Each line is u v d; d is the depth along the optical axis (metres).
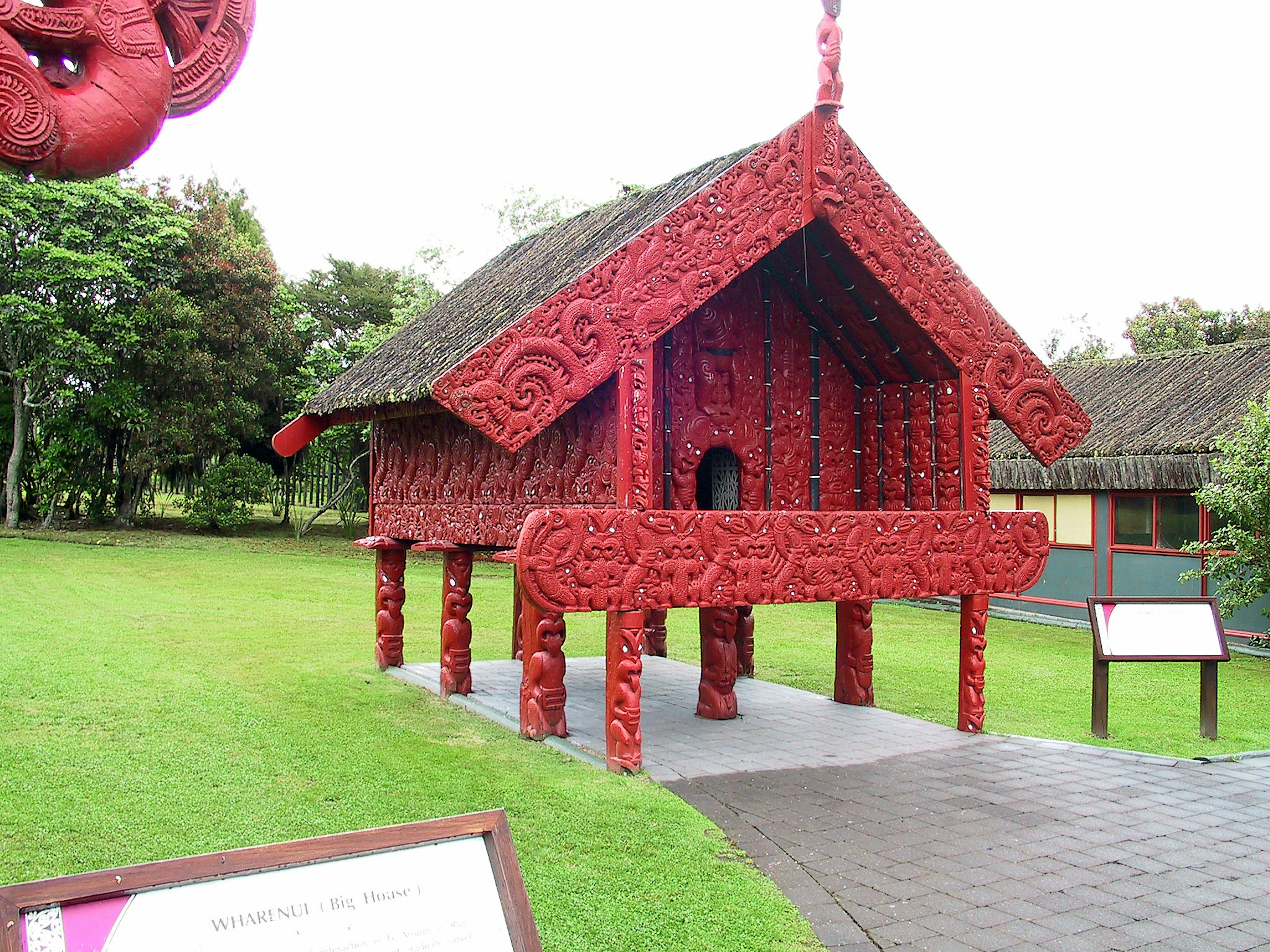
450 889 2.83
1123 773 7.96
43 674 9.98
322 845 2.71
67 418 26.23
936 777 7.75
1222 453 15.37
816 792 7.26
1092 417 19.33
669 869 5.52
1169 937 4.95
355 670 11.40
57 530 26.91
